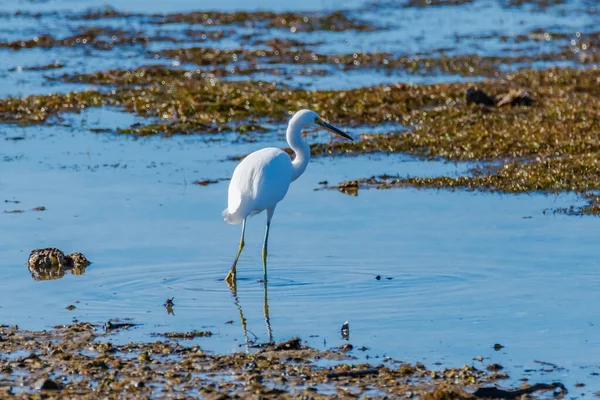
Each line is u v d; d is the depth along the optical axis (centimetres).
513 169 1850
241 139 2191
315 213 1609
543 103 2366
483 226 1513
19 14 4116
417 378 947
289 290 1245
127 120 2370
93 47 3422
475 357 1012
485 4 4428
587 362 995
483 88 2555
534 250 1384
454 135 2128
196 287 1260
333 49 3359
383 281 1264
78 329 1095
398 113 2356
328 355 1015
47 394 895
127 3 4431
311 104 2439
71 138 2198
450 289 1228
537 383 933
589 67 2961
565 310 1148
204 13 4069
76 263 1346
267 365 979
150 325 1120
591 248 1388
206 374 955
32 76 2927
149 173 1895
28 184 1803
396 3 4453
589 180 1756
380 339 1066
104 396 892
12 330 1091
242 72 2969
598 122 2142
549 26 3778
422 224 1531
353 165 1958
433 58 3159
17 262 1363
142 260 1371
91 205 1661
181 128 2270
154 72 2933
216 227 1534
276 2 4478
